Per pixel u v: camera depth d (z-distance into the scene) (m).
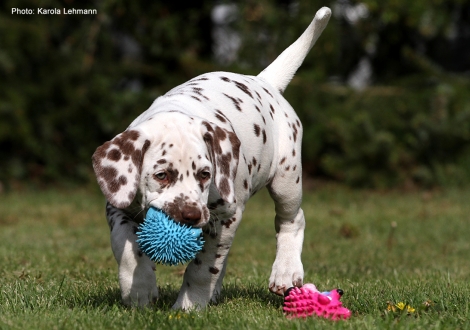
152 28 18.41
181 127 4.95
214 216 5.28
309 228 11.91
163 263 4.88
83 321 4.86
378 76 20.48
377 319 4.85
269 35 17.92
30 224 12.39
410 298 5.68
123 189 4.78
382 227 12.05
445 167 17.36
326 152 18.28
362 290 6.27
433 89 17.73
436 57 21.02
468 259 9.45
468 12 20.67
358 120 17.20
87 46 17.83
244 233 11.56
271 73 6.77
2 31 16.73
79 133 18.05
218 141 5.01
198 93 5.62
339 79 19.84
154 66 18.66
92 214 13.77
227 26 18.98
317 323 4.74
